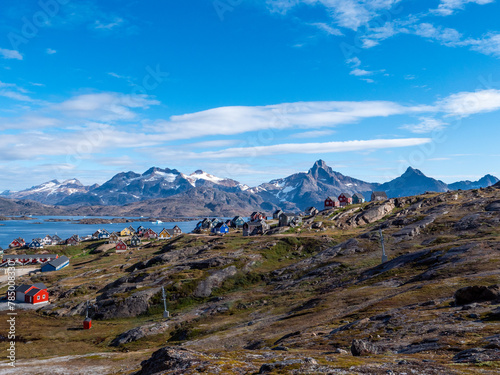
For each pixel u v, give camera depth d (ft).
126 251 590.14
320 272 281.95
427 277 189.57
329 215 515.91
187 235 592.19
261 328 175.83
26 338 230.48
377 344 93.81
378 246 318.86
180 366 68.39
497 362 56.49
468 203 396.16
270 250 370.94
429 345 81.15
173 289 297.94
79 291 343.67
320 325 147.33
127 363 154.51
